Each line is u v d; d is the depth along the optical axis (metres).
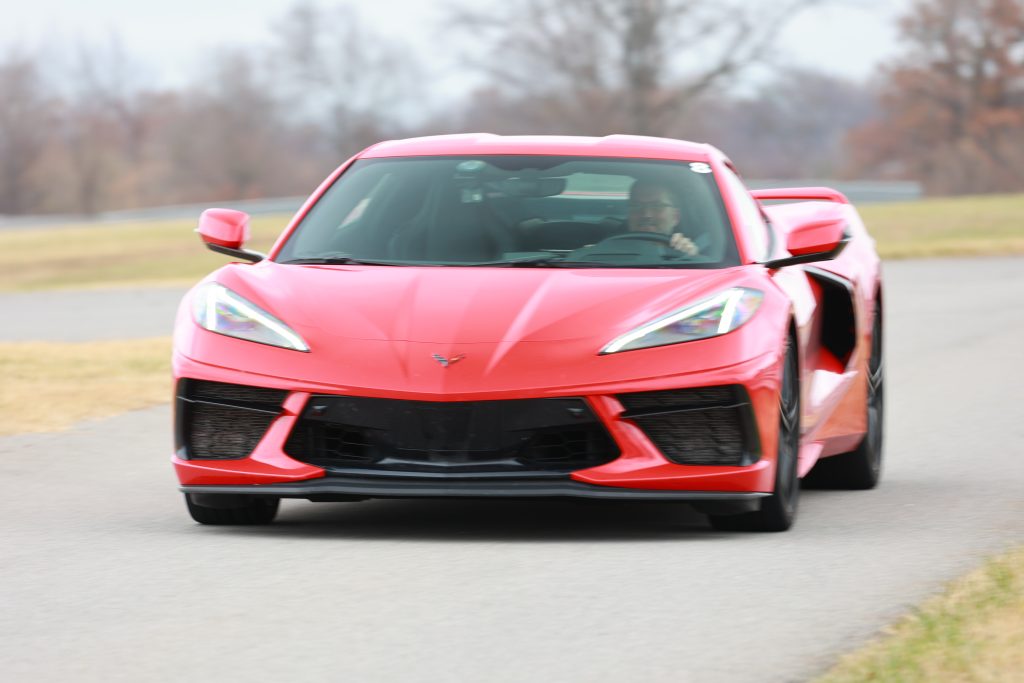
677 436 14.34
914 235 102.19
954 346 37.62
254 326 14.96
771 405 14.55
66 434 23.64
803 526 15.76
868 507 17.34
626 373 14.17
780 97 140.88
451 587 12.30
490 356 14.23
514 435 14.09
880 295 20.91
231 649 10.38
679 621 11.12
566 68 140.75
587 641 10.54
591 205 17.05
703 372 14.23
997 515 16.30
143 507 17.31
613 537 14.96
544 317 14.66
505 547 14.18
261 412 14.52
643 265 16.09
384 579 12.64
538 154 18.05
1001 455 21.59
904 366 33.88
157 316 51.53
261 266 16.50
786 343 15.14
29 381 29.92
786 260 16.48
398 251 16.67
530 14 141.12
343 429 14.39
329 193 17.94
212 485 14.78
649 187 17.27
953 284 58.53
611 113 141.62
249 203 161.00
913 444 23.09
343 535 15.10
